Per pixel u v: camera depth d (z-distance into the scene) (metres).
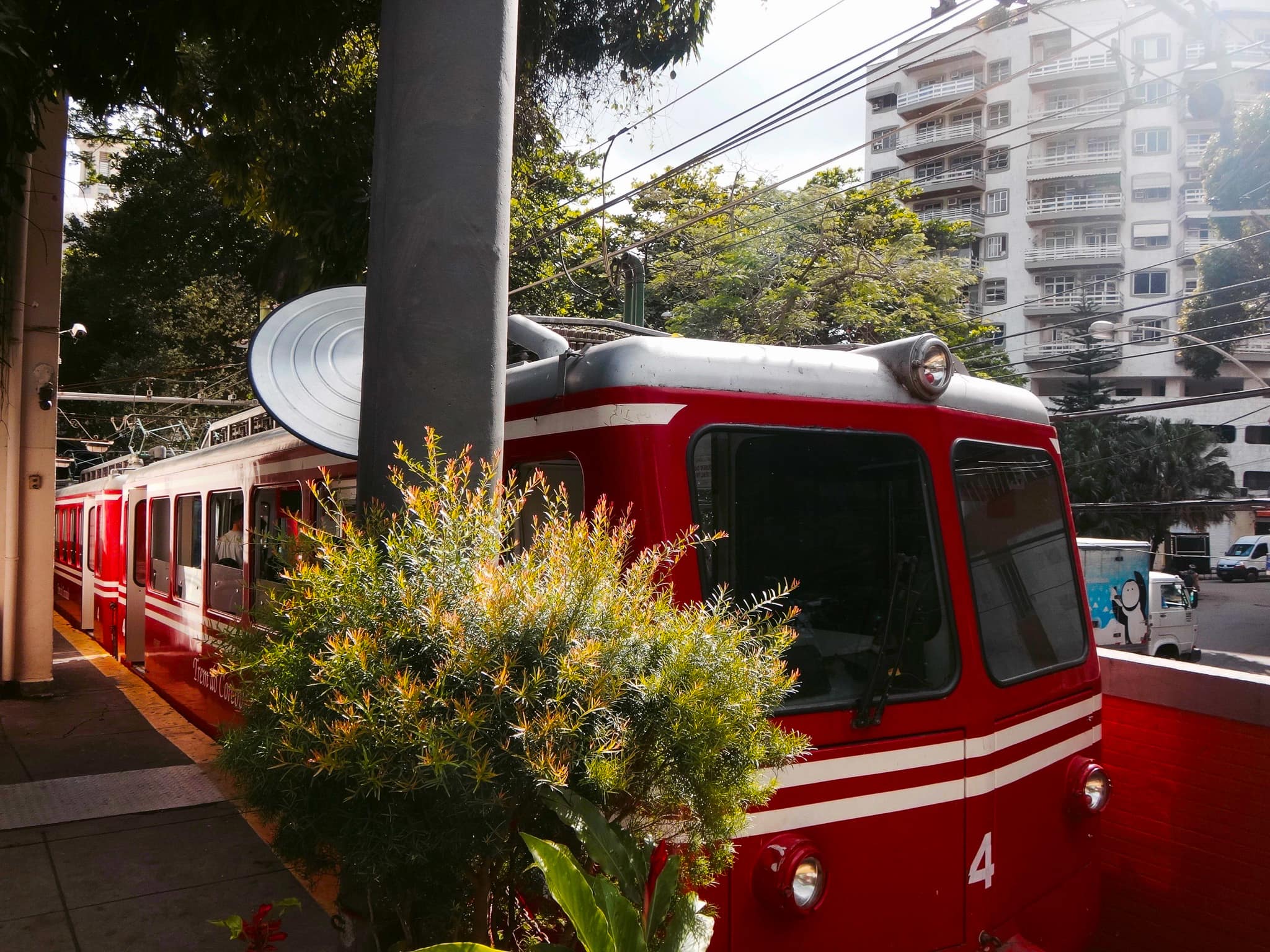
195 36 7.07
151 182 23.98
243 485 6.83
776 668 2.52
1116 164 51.09
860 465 3.59
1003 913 3.75
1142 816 5.05
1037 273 52.94
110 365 24.61
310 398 3.65
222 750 2.33
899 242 22.22
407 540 2.35
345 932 2.73
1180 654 20.75
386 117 3.07
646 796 2.32
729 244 19.38
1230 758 4.69
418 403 2.92
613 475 3.17
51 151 9.88
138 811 5.94
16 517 9.80
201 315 24.62
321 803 2.18
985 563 3.93
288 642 2.33
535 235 14.33
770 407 3.40
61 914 4.48
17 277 9.72
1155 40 50.03
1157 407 15.68
